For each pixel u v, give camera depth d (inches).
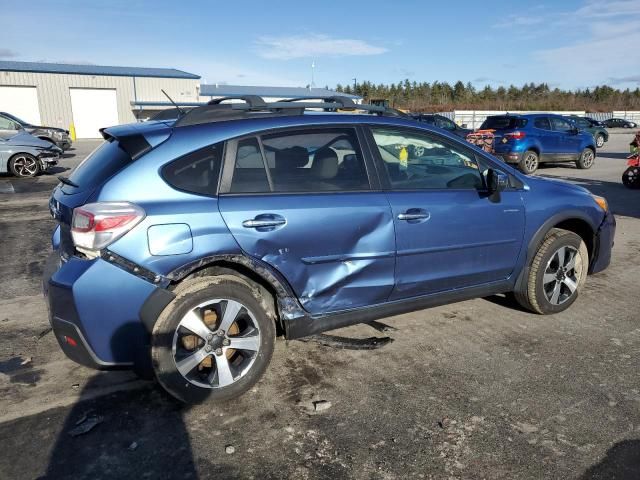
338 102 154.9
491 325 169.9
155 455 106.7
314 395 128.3
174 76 1530.5
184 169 119.3
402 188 144.3
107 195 112.9
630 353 150.2
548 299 173.8
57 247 138.9
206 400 121.9
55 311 114.2
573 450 107.7
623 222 327.6
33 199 422.3
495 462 104.2
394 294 144.6
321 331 137.2
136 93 1492.4
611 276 220.4
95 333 112.7
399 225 139.7
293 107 138.2
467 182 157.8
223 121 127.0
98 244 110.4
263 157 127.6
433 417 119.1
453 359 146.7
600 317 176.6
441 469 102.3
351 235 133.1
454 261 151.9
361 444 109.9
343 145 138.4
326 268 132.0
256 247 122.2
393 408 122.6
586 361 145.3
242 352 126.7
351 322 140.7
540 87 3523.6
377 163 141.8
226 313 121.4
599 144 1054.4
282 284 127.3
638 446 109.0
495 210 156.8
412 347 154.1
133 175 115.4
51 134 839.7
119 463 104.3
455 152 156.9
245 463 104.3
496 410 121.8
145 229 112.4
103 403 125.3
